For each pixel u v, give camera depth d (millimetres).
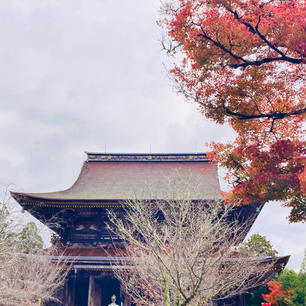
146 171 46625
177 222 13391
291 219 17000
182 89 17281
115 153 49250
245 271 14625
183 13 15539
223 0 15070
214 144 18375
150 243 13117
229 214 26031
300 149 16766
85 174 47094
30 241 18312
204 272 11602
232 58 16391
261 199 16609
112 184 44750
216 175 44188
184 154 47875
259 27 15531
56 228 36469
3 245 14820
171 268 12352
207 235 13633
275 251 32594
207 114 17828
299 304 27453
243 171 17703
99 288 33250
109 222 36125
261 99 17281
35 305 19562
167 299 12742
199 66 16469
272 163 16281
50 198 35062
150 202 18328
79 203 35406
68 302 32438
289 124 18062
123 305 29641
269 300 28875
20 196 34062
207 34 15859
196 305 12484
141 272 15344
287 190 15867
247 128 18156
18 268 18656
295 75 17031
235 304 26719
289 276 29141
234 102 17312
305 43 14547
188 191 15266
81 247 35969
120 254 32312
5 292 16141
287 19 14766
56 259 29703
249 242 32062
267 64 17156
